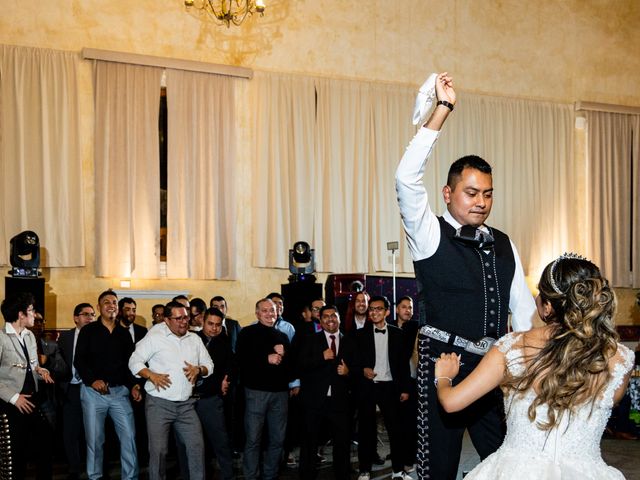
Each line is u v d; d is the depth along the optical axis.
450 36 12.54
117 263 10.14
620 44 13.91
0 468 5.50
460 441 2.87
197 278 10.56
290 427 7.56
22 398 5.54
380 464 7.52
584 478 2.32
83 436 7.71
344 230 11.38
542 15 13.31
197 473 5.95
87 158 10.21
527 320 2.95
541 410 2.36
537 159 12.90
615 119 13.48
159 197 10.46
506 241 2.97
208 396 6.34
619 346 2.41
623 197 13.37
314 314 7.50
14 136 9.77
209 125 10.75
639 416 8.82
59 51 10.07
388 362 6.87
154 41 10.63
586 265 2.41
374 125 11.73
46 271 9.92
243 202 11.04
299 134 11.23
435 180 12.05
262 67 11.24
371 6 12.01
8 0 9.95
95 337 6.43
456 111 12.37
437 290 2.84
